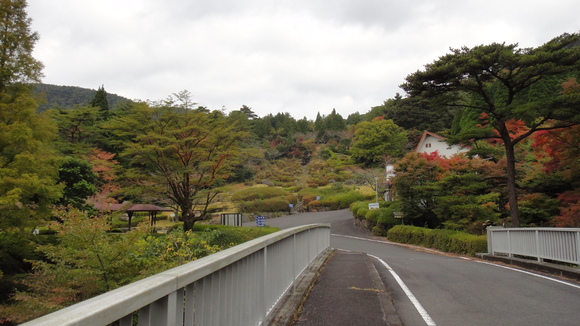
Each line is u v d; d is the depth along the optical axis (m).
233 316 3.15
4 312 7.10
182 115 19.73
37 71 13.36
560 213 17.84
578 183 17.95
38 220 12.16
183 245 9.66
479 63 16.73
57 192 12.38
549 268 10.03
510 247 13.05
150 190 20.23
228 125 21.48
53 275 7.64
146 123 19.77
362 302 5.78
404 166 26.31
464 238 18.19
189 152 20.36
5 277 11.22
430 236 22.69
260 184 62.34
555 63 15.92
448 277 9.23
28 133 11.57
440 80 18.30
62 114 37.81
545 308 6.11
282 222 39.97
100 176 28.44
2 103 12.12
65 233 7.96
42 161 12.45
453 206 21.20
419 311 5.93
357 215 38.00
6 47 12.95
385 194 46.25
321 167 72.12
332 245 24.61
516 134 23.00
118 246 8.15
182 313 2.22
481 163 23.03
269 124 100.19
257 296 3.88
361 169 58.78
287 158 81.00
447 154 43.56
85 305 1.46
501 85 28.92
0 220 11.48
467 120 38.41
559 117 15.24
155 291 1.85
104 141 37.84
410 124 64.38
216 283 2.81
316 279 7.73
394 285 8.15
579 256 8.94
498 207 22.77
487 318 5.52
